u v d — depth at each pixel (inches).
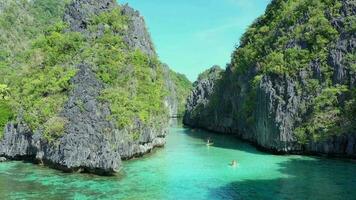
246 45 4173.2
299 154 2677.2
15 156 2353.6
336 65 2691.9
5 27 5472.4
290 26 3233.3
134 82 2598.4
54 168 2138.3
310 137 2586.1
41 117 2245.3
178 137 3848.4
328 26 2856.8
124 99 2364.7
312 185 1843.0
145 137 2522.1
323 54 2765.7
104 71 2456.9
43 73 2532.0
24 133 2324.1
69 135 2047.2
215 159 2511.1
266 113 2829.7
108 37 2783.0
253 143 3316.9
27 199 1594.5
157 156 2596.0
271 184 1867.6
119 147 2277.3
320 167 2245.3
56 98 2313.0
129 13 3137.3
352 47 2691.9
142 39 3102.9
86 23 2935.5
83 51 2637.8
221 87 4672.7
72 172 2042.3
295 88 2738.7
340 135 2493.8
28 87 2448.3
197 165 2305.6
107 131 2129.7
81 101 2186.3
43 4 6668.3
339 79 2657.5
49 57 2637.8
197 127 5137.8
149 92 2687.0
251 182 1904.5
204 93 5344.5
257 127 3088.1
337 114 2566.4
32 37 5629.9
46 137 2129.7
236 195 1685.5
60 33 2896.2
